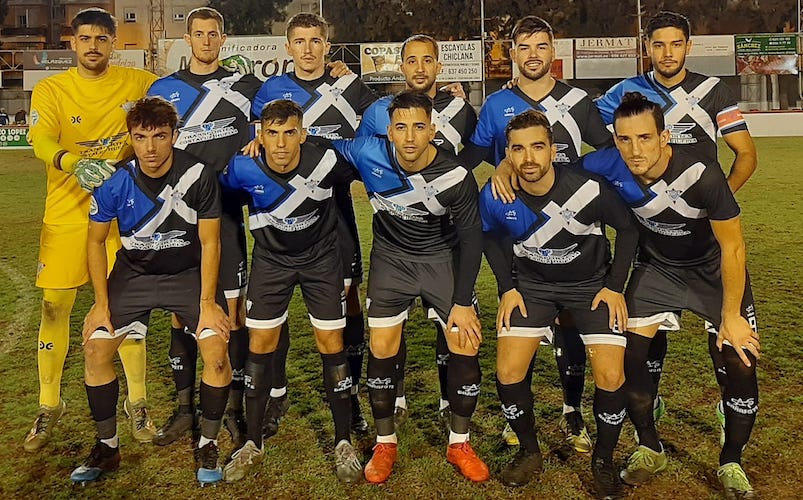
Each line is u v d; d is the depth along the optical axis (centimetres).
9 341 529
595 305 306
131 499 302
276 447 350
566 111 361
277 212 316
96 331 314
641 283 321
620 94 378
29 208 1222
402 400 380
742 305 306
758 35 2923
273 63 2669
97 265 318
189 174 306
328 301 331
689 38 355
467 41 2845
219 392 317
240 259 377
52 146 346
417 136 287
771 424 362
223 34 396
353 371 381
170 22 3838
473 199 307
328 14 3925
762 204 1121
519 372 311
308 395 419
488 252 323
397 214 319
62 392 429
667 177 292
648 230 315
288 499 301
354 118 409
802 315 558
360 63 2862
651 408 312
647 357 326
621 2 3772
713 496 297
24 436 365
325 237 333
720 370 309
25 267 786
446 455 339
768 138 2278
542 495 301
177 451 349
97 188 304
